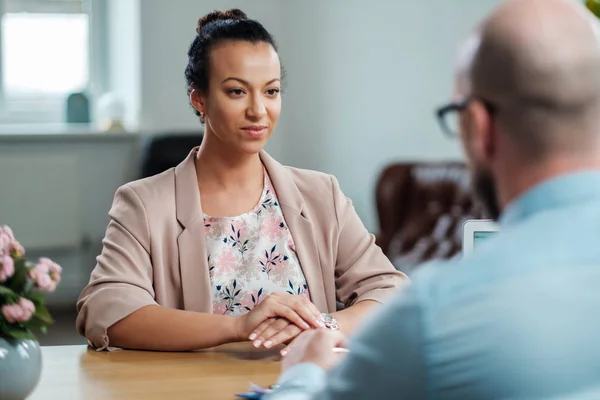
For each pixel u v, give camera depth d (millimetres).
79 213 8312
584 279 1260
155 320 2762
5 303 2121
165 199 3012
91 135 8234
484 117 1345
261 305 2730
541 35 1296
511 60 1304
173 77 8406
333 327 2795
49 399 2279
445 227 6672
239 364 2631
